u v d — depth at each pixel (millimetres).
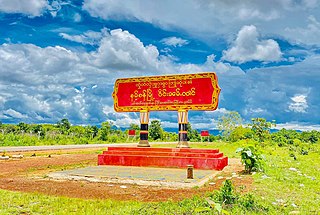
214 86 16375
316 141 34281
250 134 33000
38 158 20234
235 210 7020
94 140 42688
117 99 18406
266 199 8352
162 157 15906
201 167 15281
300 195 9031
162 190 10398
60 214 7121
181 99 16906
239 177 12250
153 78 17672
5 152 22547
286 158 18312
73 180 12328
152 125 52500
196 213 6902
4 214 7008
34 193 9258
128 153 16891
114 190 10305
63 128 48344
